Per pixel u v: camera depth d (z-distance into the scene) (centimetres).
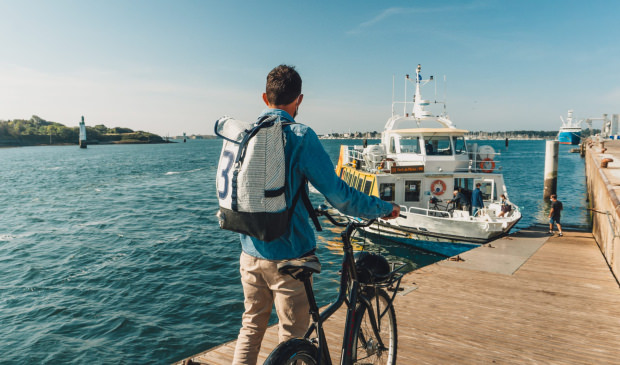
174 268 1368
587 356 483
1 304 1086
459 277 826
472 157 1559
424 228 1377
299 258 204
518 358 475
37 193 3669
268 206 182
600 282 802
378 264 266
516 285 777
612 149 3559
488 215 1266
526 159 8638
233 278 1262
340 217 2050
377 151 1587
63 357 815
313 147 188
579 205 2752
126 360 801
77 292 1163
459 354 481
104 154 13062
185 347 846
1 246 1716
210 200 3111
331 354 460
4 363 798
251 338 227
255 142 182
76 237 1873
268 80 207
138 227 2086
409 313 618
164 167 6969
